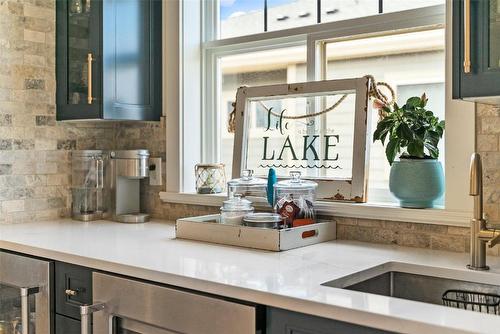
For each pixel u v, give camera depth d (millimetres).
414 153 1861
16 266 2033
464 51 1502
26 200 2564
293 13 2418
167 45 2664
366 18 2146
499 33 1446
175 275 1492
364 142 2062
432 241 1858
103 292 1701
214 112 2707
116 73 2523
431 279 1584
